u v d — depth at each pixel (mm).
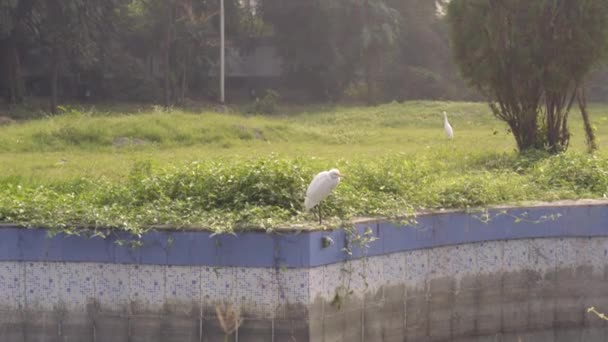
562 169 13367
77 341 9984
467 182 12070
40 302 10062
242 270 9531
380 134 31859
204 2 51312
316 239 9469
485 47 16688
